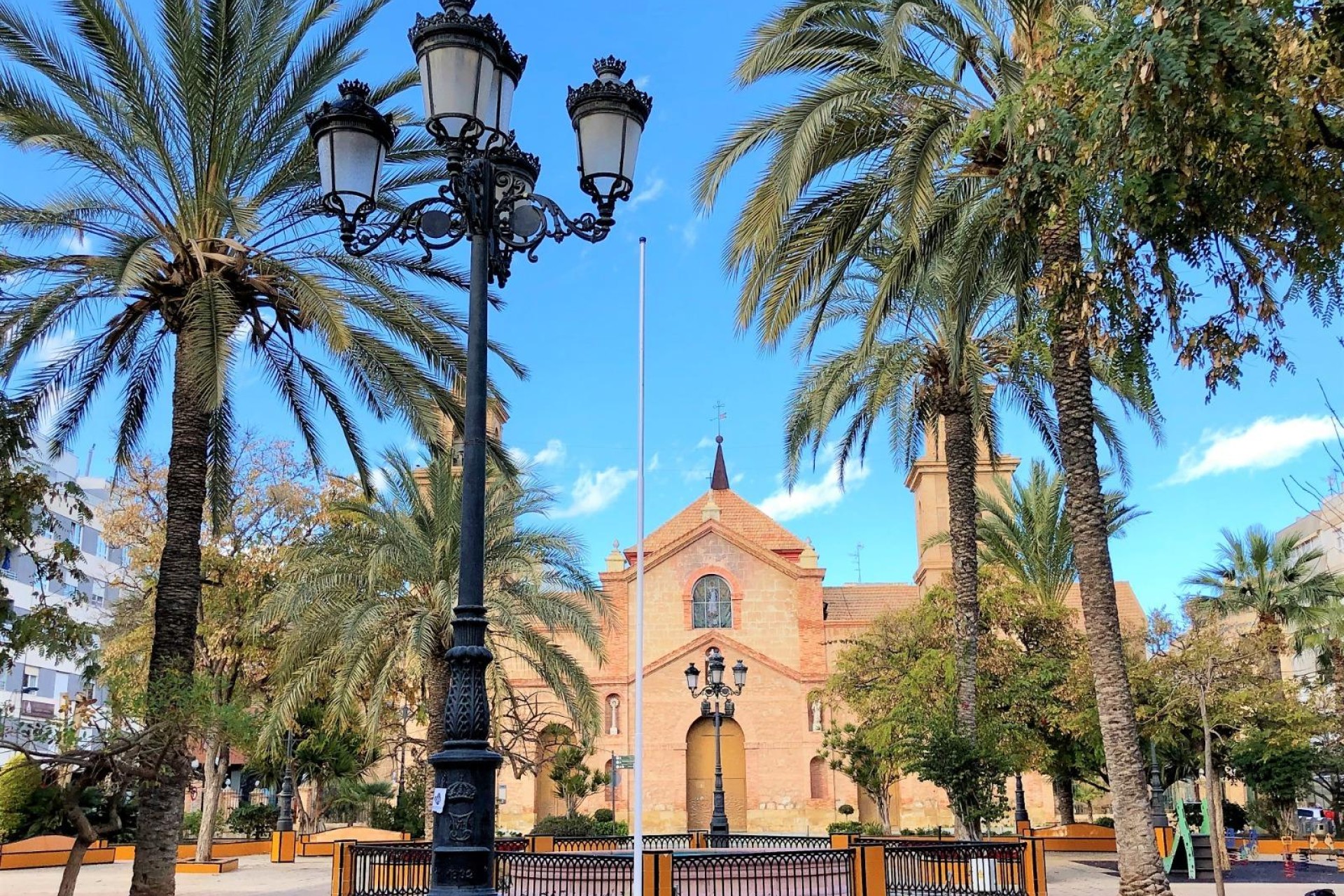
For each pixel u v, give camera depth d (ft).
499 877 58.75
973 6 54.90
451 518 89.56
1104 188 35.45
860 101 53.93
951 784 71.97
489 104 27.27
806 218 59.88
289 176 56.18
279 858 116.26
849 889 57.06
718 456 195.52
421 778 139.54
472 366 25.14
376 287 58.29
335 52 55.77
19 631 60.13
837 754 153.17
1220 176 33.37
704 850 72.28
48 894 77.61
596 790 142.92
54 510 178.50
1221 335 35.94
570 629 96.78
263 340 59.26
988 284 63.87
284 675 93.09
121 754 52.11
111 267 49.98
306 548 98.43
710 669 93.81
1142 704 102.73
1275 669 127.65
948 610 115.75
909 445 91.71
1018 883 60.18
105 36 51.44
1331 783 153.79
